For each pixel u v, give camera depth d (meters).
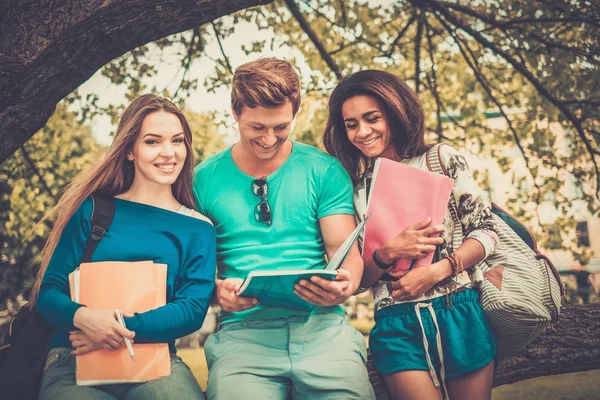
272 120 2.82
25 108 3.30
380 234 3.04
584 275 13.19
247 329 2.94
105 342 2.59
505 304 2.99
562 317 3.80
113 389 2.71
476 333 2.97
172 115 2.93
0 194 6.92
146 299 2.67
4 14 3.38
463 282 3.03
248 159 3.05
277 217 3.00
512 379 3.63
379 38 6.76
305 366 2.84
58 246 2.83
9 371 2.74
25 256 6.92
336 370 2.85
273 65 2.90
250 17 6.58
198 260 2.85
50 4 3.40
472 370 2.95
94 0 3.44
